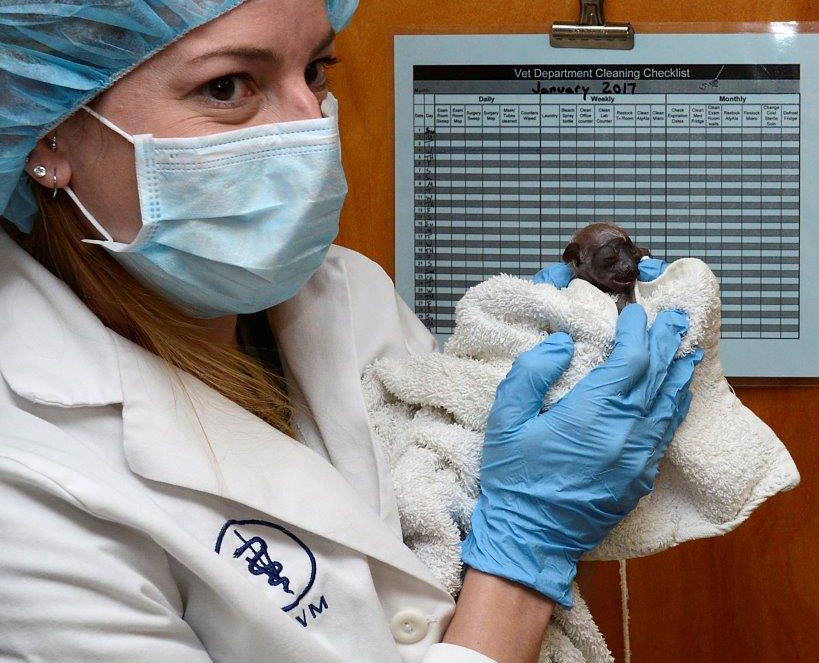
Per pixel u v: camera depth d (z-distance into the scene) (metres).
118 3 0.66
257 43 0.70
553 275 0.96
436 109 1.19
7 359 0.75
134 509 0.69
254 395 0.90
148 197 0.73
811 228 1.17
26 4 0.67
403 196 1.21
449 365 0.91
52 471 0.68
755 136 1.16
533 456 0.84
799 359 1.19
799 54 1.15
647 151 1.18
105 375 0.76
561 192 1.19
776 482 0.86
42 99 0.71
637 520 0.90
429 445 0.90
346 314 0.92
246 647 0.73
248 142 0.73
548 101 1.17
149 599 0.68
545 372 0.85
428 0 1.18
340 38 1.19
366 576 0.78
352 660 0.76
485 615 0.81
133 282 0.81
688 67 1.16
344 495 0.81
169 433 0.75
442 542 0.86
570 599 0.85
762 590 1.26
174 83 0.71
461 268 1.21
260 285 0.79
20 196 0.80
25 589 0.66
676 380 0.86
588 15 1.16
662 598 1.27
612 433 0.83
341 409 0.90
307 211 0.75
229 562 0.74
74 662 0.65
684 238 1.19
